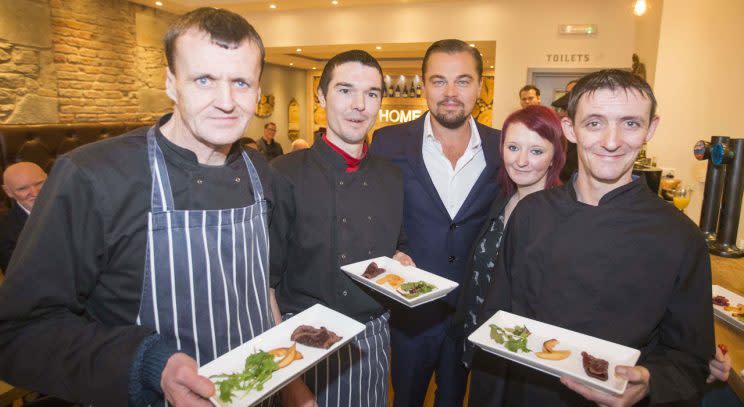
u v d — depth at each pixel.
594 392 1.01
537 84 6.00
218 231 1.06
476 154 2.10
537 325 1.22
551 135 1.64
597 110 1.14
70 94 5.03
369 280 1.41
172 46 0.94
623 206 1.19
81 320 0.96
